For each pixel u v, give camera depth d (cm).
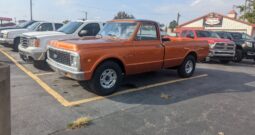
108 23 668
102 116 425
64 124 385
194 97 562
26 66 842
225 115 454
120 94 558
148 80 716
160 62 654
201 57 806
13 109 436
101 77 528
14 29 1262
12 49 1331
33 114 418
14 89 559
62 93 543
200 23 3278
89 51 496
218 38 1243
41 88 575
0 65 199
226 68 1064
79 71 488
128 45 566
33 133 351
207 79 776
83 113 433
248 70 1033
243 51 1331
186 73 768
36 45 750
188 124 407
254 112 477
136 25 589
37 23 1248
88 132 362
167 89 622
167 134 368
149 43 614
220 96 580
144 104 496
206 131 384
